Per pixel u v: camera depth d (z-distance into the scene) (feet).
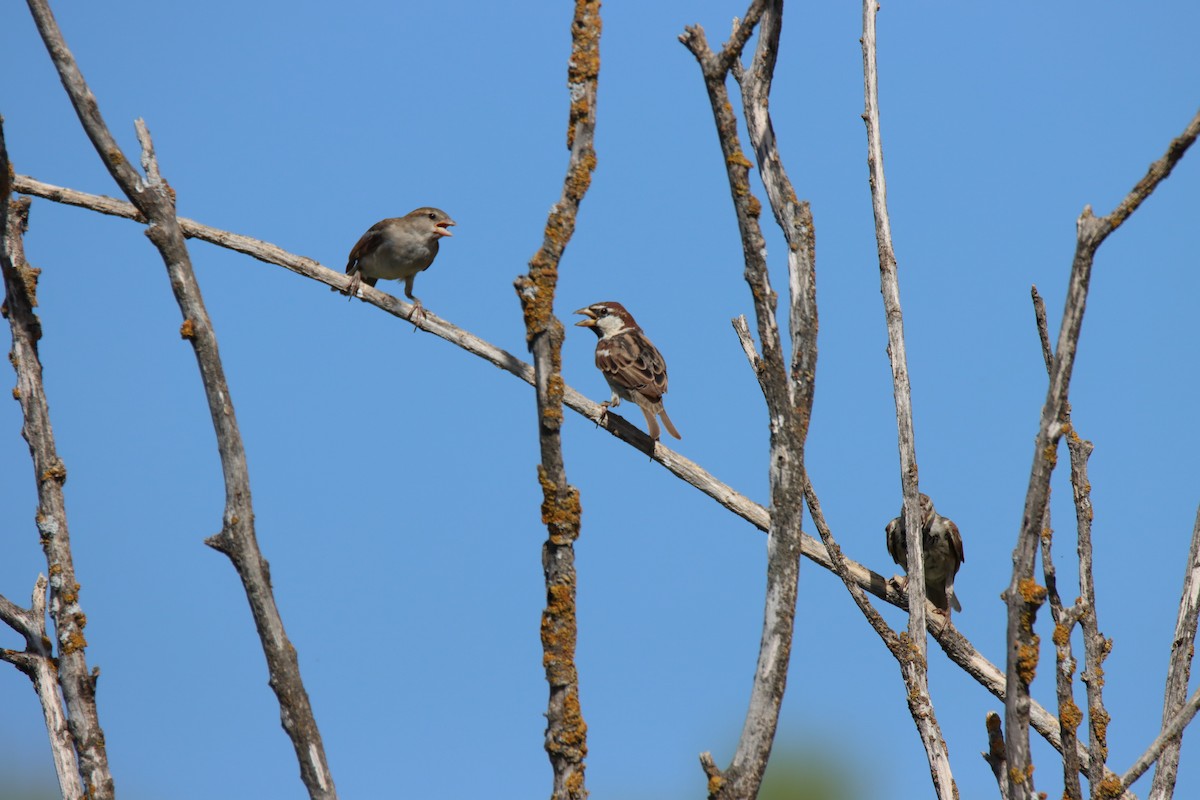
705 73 28.68
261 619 26.73
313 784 26.03
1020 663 26.32
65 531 31.14
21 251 33.12
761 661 26.00
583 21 29.25
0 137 32.78
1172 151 25.22
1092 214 26.03
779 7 31.24
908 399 39.27
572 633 26.68
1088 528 32.96
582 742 25.99
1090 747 30.83
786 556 26.43
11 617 32.63
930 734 34.76
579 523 27.20
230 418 27.55
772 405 27.25
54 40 28.43
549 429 27.27
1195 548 33.50
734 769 25.48
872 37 41.70
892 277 40.40
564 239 28.17
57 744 31.45
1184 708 29.76
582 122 28.89
